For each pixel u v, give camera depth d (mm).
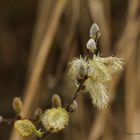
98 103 579
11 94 1336
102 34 1058
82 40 1079
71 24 1074
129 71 1059
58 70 1103
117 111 1178
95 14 1044
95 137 1037
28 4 1343
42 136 593
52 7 1044
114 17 1228
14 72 1360
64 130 1125
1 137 1267
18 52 1363
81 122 1119
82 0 1060
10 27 1367
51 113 573
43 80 1136
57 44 1163
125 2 1222
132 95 1061
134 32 1059
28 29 1359
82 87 585
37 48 1062
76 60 586
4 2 1352
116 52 1053
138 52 1064
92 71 573
